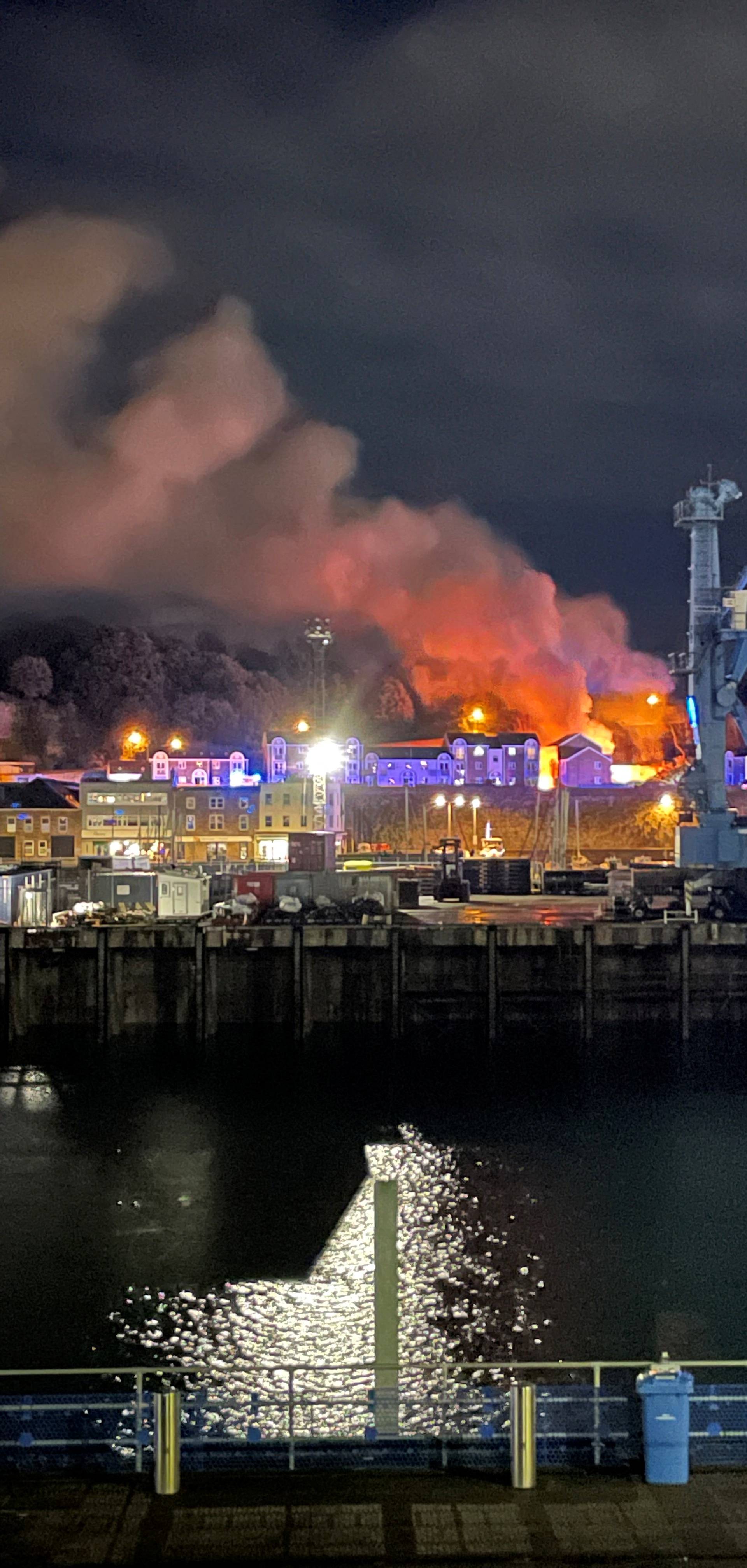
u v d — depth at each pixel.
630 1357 42.06
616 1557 18.19
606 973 83.44
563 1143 64.38
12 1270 48.59
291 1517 19.38
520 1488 20.22
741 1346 42.75
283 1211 54.88
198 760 178.38
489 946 82.56
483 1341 43.09
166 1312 45.16
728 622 104.00
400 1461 22.16
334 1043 82.81
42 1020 82.25
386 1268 24.19
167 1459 20.09
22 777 178.75
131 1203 55.69
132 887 99.31
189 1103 70.94
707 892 95.50
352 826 157.00
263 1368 35.97
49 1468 23.06
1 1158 61.62
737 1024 83.50
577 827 156.50
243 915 87.94
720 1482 20.42
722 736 106.44
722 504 105.88
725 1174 59.50
